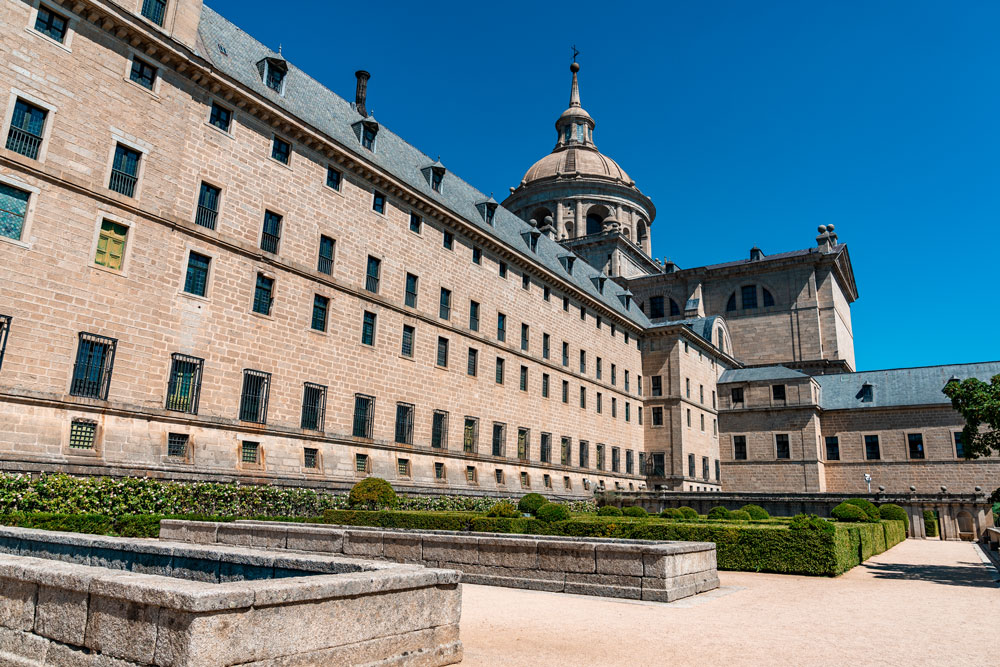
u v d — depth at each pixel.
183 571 9.91
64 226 22.78
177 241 26.33
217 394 27.02
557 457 48.69
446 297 40.56
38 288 21.89
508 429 44.06
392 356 35.75
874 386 65.50
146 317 24.88
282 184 31.00
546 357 49.59
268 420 28.80
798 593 15.95
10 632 7.02
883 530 31.09
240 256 28.67
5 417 20.56
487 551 15.86
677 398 61.84
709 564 16.02
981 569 22.72
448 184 46.31
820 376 69.69
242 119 29.58
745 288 80.56
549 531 23.20
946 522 42.75
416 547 16.72
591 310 56.56
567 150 93.06
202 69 27.28
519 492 42.81
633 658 8.76
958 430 59.50
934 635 10.83
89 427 22.73
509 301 46.12
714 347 69.50
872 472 62.41
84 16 24.11
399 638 7.53
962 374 62.03
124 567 10.61
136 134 25.30
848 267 82.75
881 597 15.47
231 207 28.59
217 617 5.75
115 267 24.31
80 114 23.62
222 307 27.66
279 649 6.22
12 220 21.62
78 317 22.83
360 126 36.75
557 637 9.99
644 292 84.62
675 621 11.54
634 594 13.87
